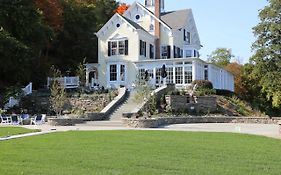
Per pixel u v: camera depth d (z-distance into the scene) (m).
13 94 40.16
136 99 36.09
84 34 62.81
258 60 54.16
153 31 56.06
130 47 51.06
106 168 11.48
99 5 75.75
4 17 43.97
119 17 51.56
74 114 36.34
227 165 12.16
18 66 42.72
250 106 50.12
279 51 53.34
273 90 53.78
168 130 24.83
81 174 10.64
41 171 10.98
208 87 44.25
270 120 35.31
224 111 39.97
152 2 59.81
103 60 52.50
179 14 60.19
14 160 12.71
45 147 15.73
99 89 43.22
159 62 48.28
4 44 40.88
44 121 32.59
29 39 47.22
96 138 19.08
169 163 12.31
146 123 28.62
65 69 59.75
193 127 29.12
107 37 52.47
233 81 66.75
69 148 15.45
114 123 30.97
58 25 55.81
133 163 12.25
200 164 12.23
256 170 11.51
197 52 60.78
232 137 20.36
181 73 46.81
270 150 15.58
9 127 26.14
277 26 52.34
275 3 53.62
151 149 15.24
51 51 60.19
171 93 38.28
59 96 37.25
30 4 46.97
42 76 50.09
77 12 62.38
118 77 50.94
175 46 56.03
